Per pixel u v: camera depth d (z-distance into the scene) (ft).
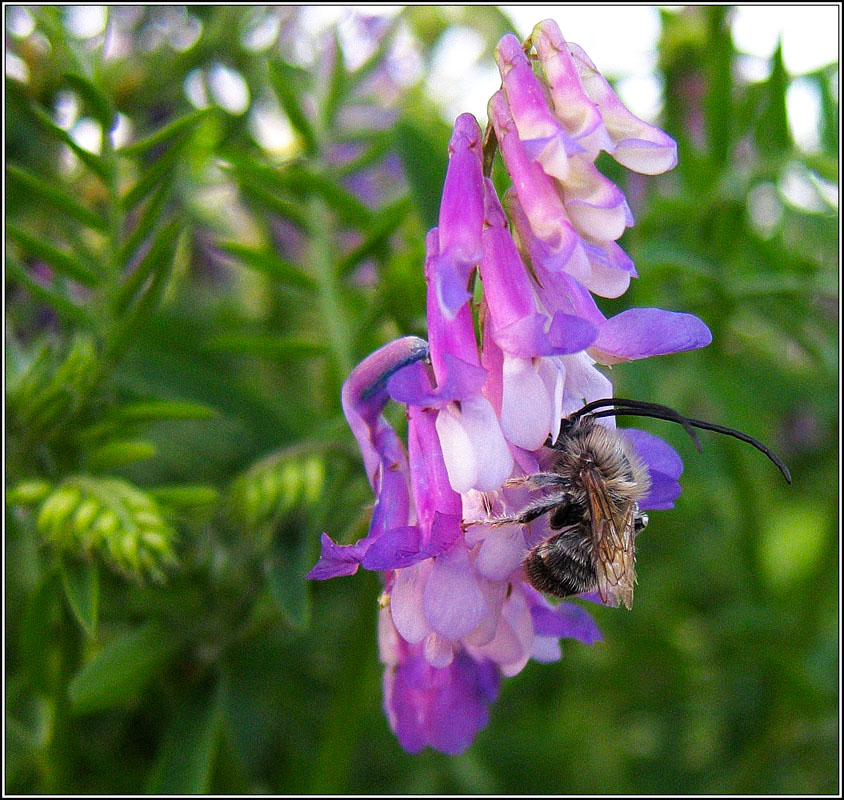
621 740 0.42
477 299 0.22
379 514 0.20
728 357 0.37
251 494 0.27
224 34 0.36
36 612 0.26
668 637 0.43
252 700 0.35
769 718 0.38
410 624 0.20
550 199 0.19
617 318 0.19
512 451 0.21
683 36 0.38
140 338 0.32
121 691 0.27
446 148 0.30
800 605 0.42
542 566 0.22
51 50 0.31
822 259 0.37
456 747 0.22
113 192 0.28
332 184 0.32
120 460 0.28
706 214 0.35
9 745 0.30
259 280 0.42
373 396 0.21
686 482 0.34
